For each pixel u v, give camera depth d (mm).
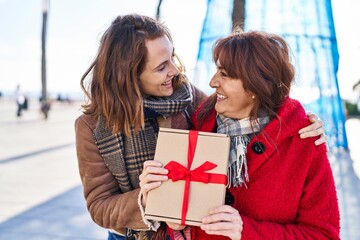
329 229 1610
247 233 1542
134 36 1725
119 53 1728
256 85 1573
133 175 1812
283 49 1634
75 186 6387
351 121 18781
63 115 24516
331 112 4508
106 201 1781
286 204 1633
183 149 1604
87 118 1863
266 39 1612
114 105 1744
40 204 5391
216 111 1769
